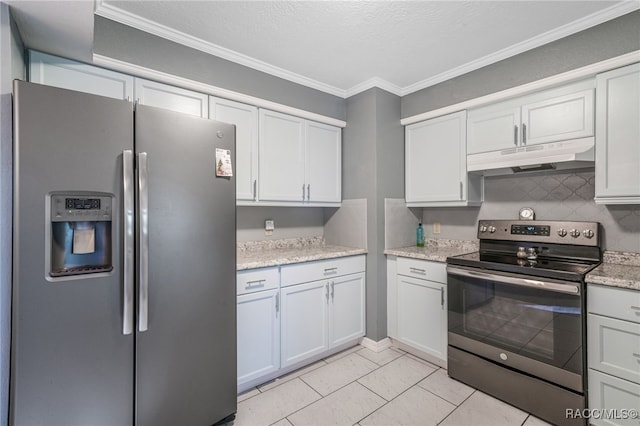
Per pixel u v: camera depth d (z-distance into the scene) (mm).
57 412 1171
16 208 1090
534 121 2045
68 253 1239
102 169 1246
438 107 2574
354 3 1660
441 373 2223
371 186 2637
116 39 1720
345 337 2520
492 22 1833
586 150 1791
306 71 2461
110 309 1269
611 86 1730
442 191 2553
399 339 2566
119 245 1280
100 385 1255
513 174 2406
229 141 1658
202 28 1879
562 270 1688
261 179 2320
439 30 1912
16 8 1157
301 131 2576
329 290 2412
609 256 1917
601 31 1769
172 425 1450
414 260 2445
